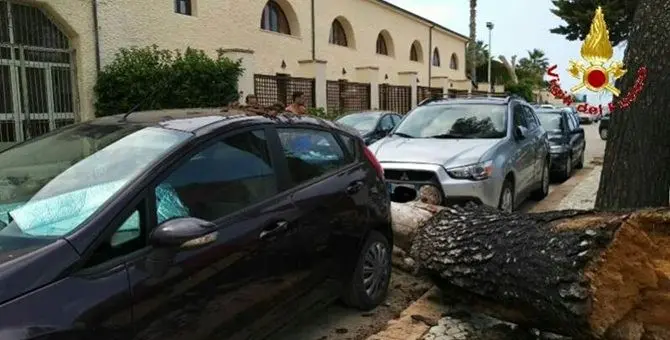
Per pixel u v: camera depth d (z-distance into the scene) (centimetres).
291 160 388
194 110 402
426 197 648
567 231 347
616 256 316
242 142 356
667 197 492
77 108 1240
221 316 310
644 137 479
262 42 1941
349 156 452
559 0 1792
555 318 341
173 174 305
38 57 1160
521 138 795
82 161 319
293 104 1094
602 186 513
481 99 847
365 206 441
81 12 1228
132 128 348
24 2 1116
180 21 1548
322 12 2302
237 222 328
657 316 320
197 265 296
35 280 239
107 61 1301
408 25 3111
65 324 238
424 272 444
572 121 1398
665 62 467
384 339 400
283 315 360
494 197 666
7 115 1102
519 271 356
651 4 472
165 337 279
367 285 453
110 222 268
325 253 395
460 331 411
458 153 683
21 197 297
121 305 259
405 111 2678
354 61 2559
